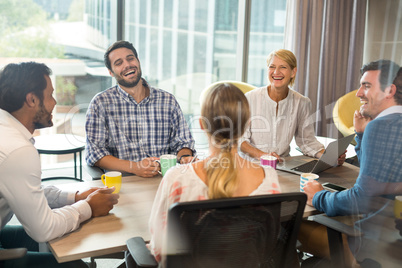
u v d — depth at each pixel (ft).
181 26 12.19
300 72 12.89
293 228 3.47
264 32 13.29
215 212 3.09
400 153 4.06
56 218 3.89
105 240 3.85
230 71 13.29
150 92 7.08
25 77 4.12
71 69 11.09
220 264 3.29
